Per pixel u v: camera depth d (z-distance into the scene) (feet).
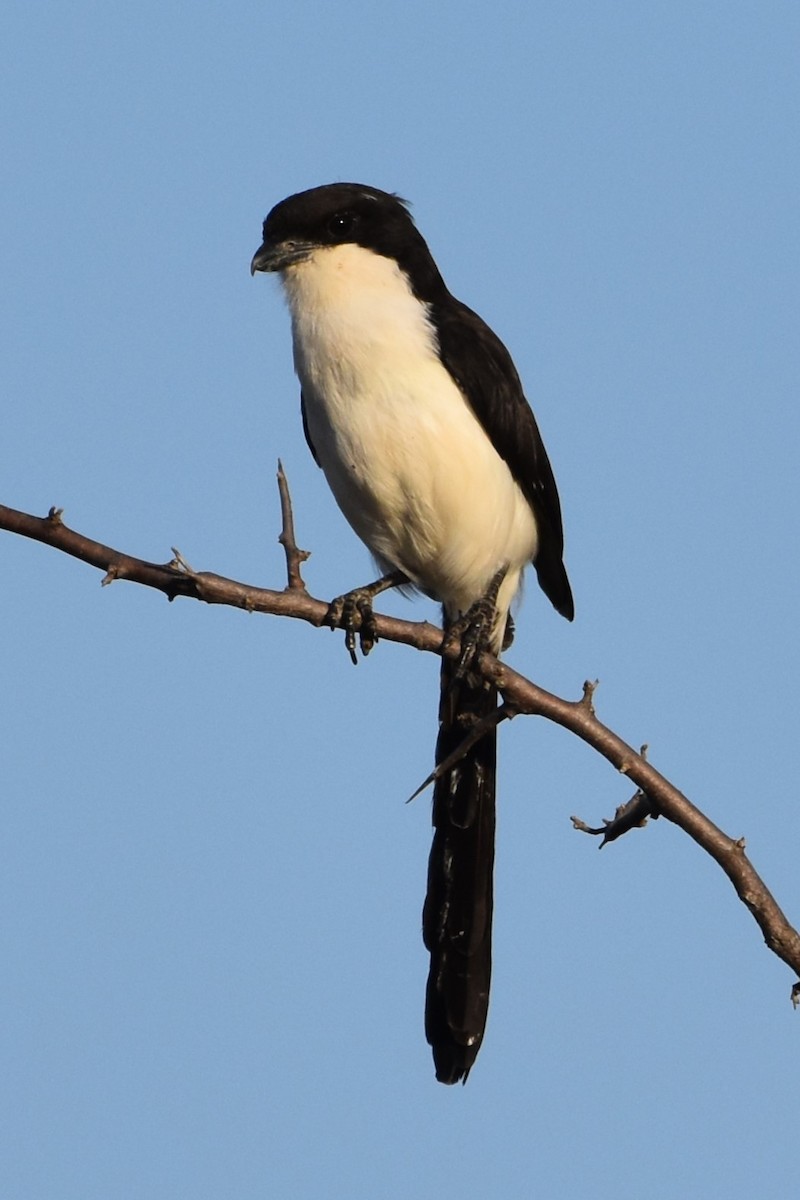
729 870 25.23
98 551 25.52
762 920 24.97
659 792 25.57
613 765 25.96
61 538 25.40
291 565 27.12
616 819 27.30
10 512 25.22
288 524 27.48
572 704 26.11
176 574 25.85
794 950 24.68
